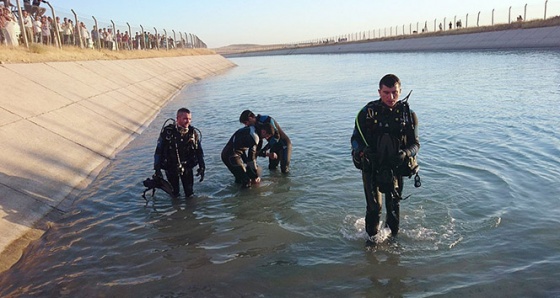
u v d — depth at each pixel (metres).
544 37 38.56
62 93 11.65
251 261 4.48
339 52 87.75
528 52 34.88
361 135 4.40
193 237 5.13
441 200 5.67
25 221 5.52
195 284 4.11
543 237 4.52
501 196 5.64
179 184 6.89
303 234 5.02
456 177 6.45
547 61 25.38
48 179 6.77
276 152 7.30
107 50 26.20
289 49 119.88
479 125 9.68
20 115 8.68
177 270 4.39
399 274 4.08
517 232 4.67
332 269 4.24
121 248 4.94
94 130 10.12
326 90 19.91
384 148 4.28
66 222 5.77
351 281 4.02
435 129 9.61
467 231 4.80
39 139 8.06
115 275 4.36
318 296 3.81
